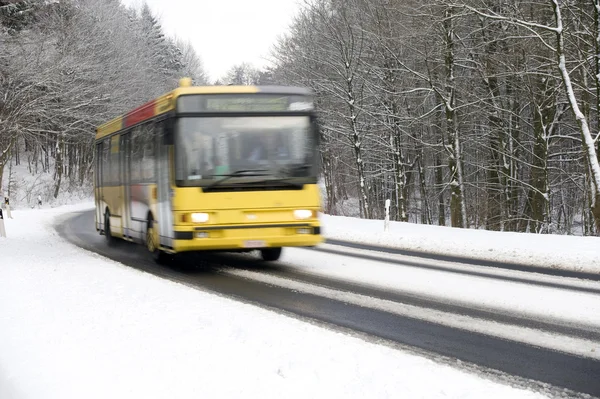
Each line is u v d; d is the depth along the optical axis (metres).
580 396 5.04
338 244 17.66
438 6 25.42
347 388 4.82
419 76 28.03
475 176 38.44
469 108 30.44
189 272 12.09
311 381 4.97
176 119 11.34
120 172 16.23
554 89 25.25
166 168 11.80
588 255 13.95
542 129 27.33
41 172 60.59
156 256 13.21
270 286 10.29
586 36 23.17
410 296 9.29
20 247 16.47
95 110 50.59
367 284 10.42
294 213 11.62
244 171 11.42
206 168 11.30
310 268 12.48
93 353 5.82
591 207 20.33
